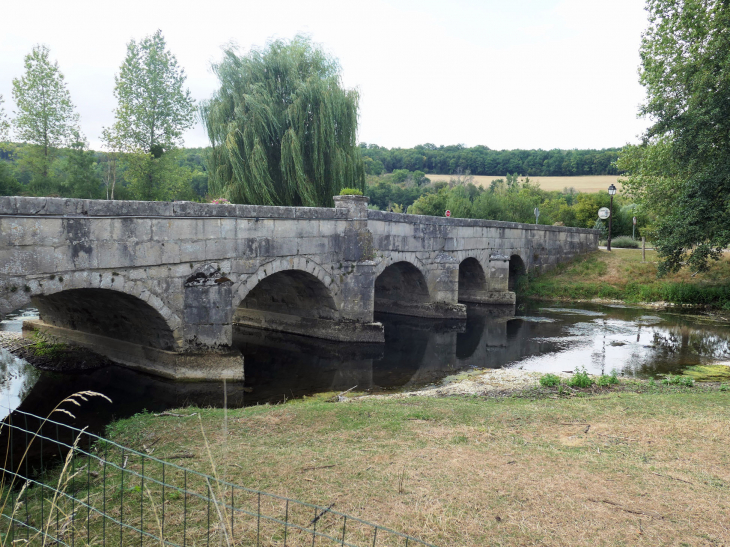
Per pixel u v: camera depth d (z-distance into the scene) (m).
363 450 7.05
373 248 19.70
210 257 13.70
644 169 27.69
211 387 13.38
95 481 6.22
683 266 29.88
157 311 12.51
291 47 24.05
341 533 4.80
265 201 21.80
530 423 8.41
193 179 53.97
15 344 16.42
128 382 13.52
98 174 32.44
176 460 6.77
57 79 28.56
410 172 99.69
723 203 21.20
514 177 79.81
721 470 6.36
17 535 4.79
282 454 6.91
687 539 4.80
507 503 5.45
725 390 11.74
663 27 23.23
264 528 4.88
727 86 19.08
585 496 5.61
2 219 9.28
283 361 16.58
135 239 11.73
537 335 21.08
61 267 10.26
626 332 21.61
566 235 34.97
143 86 28.02
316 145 22.78
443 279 24.17
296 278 18.31
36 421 10.65
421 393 12.15
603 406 9.57
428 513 5.20
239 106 21.88
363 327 18.53
